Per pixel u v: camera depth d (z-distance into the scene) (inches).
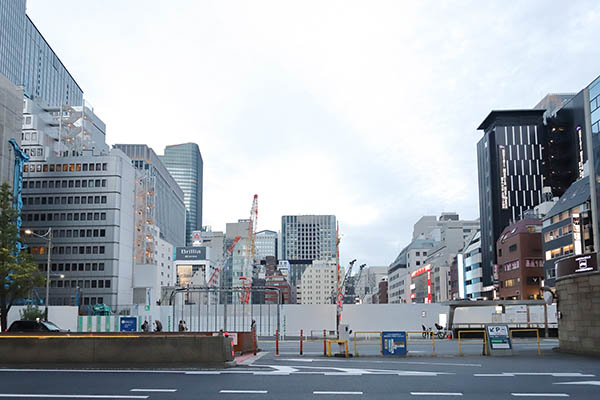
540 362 987.9
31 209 4761.3
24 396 571.8
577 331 1165.7
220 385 661.9
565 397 574.6
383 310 2353.6
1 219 2181.3
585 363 963.3
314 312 2374.5
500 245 5073.8
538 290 4466.0
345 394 593.6
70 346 883.4
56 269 4653.1
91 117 5659.5
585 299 1144.2
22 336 893.2
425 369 861.2
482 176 6304.1
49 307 2140.7
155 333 1242.0
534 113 6063.0
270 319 2373.3
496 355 1145.4
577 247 3405.5
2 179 3759.8
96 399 555.2
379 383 685.9
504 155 5974.4
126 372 802.2
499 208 5821.9
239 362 984.3
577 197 3745.1
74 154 5024.6
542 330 2128.4
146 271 5073.8
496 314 2217.0
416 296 7647.6
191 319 2399.1
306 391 615.8
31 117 4891.7
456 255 6510.8
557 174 5777.6
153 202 6038.4
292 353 1257.4
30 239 4707.2
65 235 4709.6
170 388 635.5
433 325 2331.4
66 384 666.8
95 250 4672.7
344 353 1143.6
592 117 3019.2
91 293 4603.8
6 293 2117.4
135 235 5157.5
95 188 4761.3
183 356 879.7
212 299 5147.6
